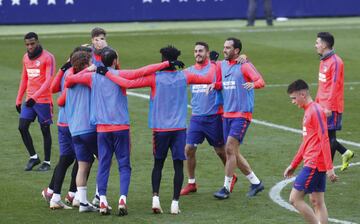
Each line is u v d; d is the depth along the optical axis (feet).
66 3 358.64
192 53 287.69
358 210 123.75
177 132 122.11
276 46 303.48
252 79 128.47
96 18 361.71
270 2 347.36
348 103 212.64
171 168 151.33
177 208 121.70
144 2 365.61
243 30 335.88
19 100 154.40
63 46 298.97
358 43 310.86
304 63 274.77
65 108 124.47
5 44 303.07
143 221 117.60
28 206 126.52
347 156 147.43
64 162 125.29
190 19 368.48
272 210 123.34
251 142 171.73
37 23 356.79
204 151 163.73
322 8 378.12
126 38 315.99
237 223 116.26
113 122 119.96
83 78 120.57
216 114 135.13
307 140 108.78
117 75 119.96
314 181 108.78
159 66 121.19
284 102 214.07
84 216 120.67
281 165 152.97
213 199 130.72
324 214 110.32
